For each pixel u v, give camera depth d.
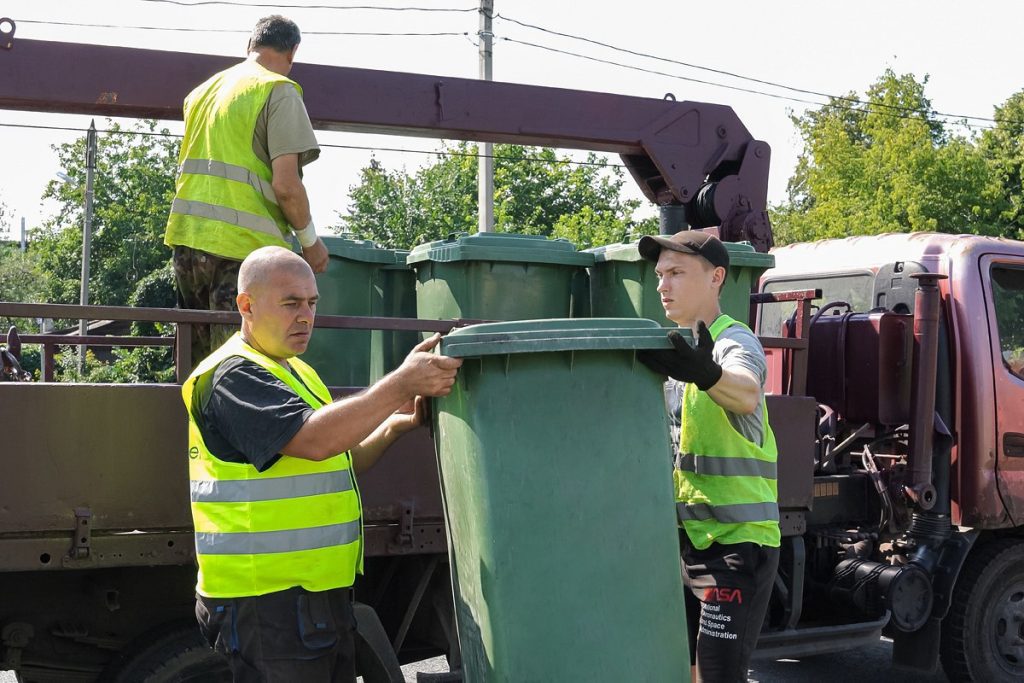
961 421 5.48
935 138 42.78
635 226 27.81
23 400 3.17
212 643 2.80
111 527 3.27
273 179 3.79
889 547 5.35
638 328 2.66
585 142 5.50
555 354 2.62
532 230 31.59
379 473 3.69
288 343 2.77
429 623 4.07
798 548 4.67
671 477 2.76
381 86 5.11
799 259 6.53
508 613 2.59
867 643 4.97
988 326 5.55
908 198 32.97
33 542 3.19
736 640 3.29
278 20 4.04
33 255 51.31
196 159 3.88
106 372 26.80
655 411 2.73
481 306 4.52
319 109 5.01
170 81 4.74
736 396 2.99
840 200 36.75
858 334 5.49
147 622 3.64
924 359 5.23
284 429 2.59
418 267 4.89
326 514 2.75
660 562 2.69
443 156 33.28
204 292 3.91
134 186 51.12
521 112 5.35
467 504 2.68
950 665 5.57
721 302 4.68
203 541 2.73
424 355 2.59
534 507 2.60
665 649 2.68
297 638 2.69
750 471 3.34
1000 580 5.62
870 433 5.45
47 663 3.54
